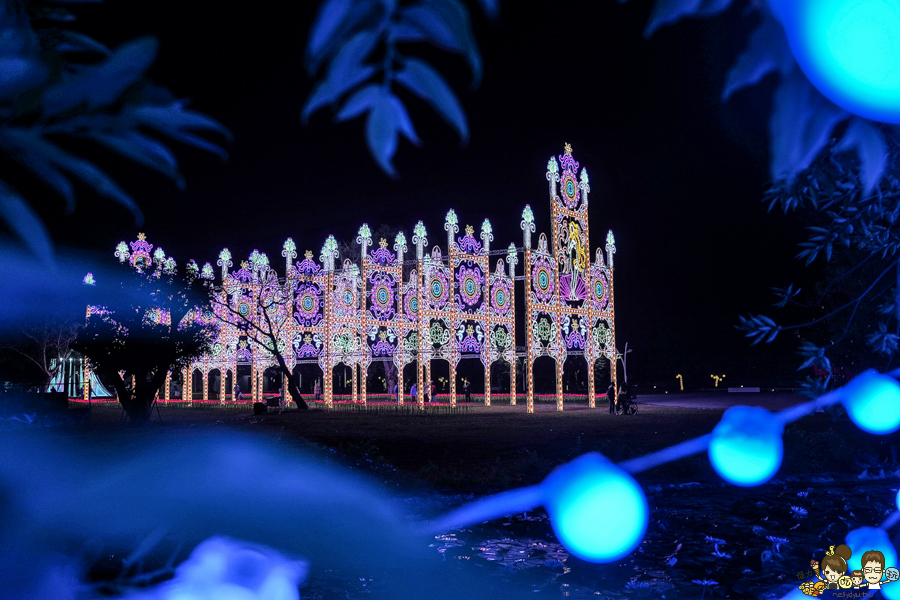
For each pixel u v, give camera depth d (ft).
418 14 2.58
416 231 110.01
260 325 122.42
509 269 118.42
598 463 24.75
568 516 23.07
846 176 8.75
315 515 25.96
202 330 82.12
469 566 20.53
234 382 133.39
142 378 76.43
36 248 2.67
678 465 36.40
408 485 32.89
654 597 17.67
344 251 151.12
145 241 117.80
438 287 109.91
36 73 2.68
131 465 34.42
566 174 104.17
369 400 143.54
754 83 3.04
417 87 2.62
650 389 183.62
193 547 20.35
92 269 73.05
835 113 2.97
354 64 2.59
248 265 124.67
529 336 97.09
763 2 2.97
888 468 37.68
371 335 116.06
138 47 2.70
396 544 22.99
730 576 19.33
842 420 70.38
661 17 2.96
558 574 19.84
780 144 2.96
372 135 2.63
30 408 69.51
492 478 34.91
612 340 110.32
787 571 19.44
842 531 23.70
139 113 2.90
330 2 2.53
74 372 125.59
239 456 38.37
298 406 104.22
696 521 25.71
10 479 26.27
